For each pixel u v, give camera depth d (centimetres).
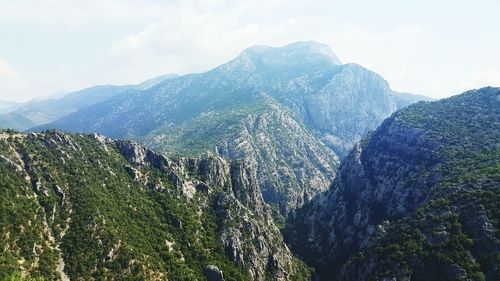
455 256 16262
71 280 13875
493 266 15400
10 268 12762
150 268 15588
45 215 15375
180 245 17912
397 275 16975
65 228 15375
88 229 15500
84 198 16662
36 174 16500
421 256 17062
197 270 17162
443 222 17962
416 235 18188
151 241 17088
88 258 14662
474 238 16675
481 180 19475
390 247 18362
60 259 14325
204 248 18588
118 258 15100
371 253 19250
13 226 14062
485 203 17688
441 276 16125
